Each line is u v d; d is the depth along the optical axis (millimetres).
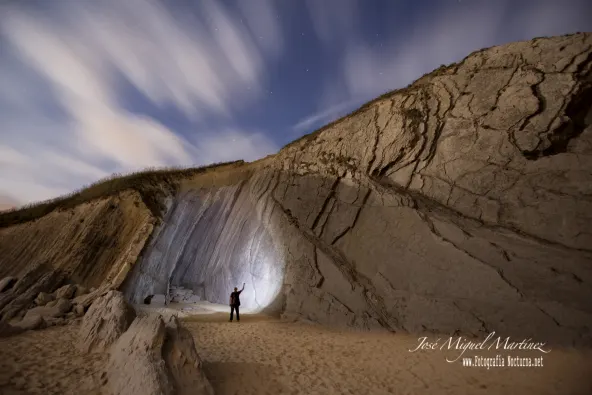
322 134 15438
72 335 7508
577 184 8641
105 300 7426
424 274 9016
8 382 4613
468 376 5344
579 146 9367
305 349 7074
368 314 9047
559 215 8414
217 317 10930
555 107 10047
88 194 18625
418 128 12305
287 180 14969
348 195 12422
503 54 11938
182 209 16953
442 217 9891
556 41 11117
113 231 14906
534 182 9289
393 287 9344
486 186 10008
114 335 6340
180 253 15938
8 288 12312
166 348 5000
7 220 19547
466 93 11945
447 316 7941
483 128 10961
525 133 10125
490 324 7309
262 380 5379
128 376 4512
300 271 11336
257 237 14227
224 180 18438
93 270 13461
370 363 6180
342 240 11516
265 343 7547
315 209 12906
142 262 13203
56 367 5344
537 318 6867
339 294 9945
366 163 12844
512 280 7641
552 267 7465
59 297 11148
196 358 5043
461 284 8258
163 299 13250
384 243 10406
